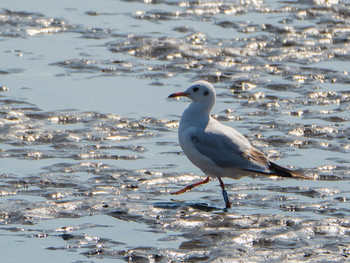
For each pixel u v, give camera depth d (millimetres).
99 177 13094
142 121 16562
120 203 11812
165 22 25984
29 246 10188
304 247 10188
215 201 12234
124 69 20812
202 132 12430
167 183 13086
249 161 12242
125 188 12711
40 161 13898
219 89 19297
